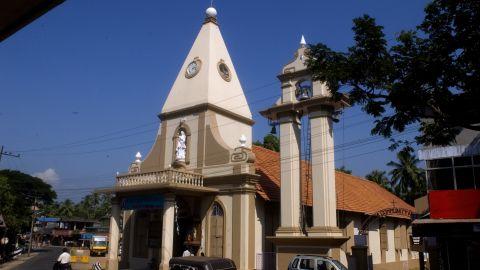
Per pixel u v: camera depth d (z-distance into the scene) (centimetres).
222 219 2389
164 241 2250
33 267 3506
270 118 2472
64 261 2336
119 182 2562
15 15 299
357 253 2080
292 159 2316
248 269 2252
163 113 2920
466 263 1858
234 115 2861
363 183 3916
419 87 973
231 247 2308
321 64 1077
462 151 1947
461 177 1950
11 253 4466
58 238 9512
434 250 2242
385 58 995
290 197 2264
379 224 3234
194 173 2450
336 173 3575
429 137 1084
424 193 5362
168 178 2322
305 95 2344
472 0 933
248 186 2350
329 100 2214
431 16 988
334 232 2127
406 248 3584
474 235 1742
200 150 2644
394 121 1020
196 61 2877
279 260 2220
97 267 2734
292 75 2400
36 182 8144
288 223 2239
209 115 2675
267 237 2269
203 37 2933
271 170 2762
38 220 8812
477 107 961
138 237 2825
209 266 1536
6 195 4575
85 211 11475
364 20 1005
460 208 1834
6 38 328
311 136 2277
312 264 1892
